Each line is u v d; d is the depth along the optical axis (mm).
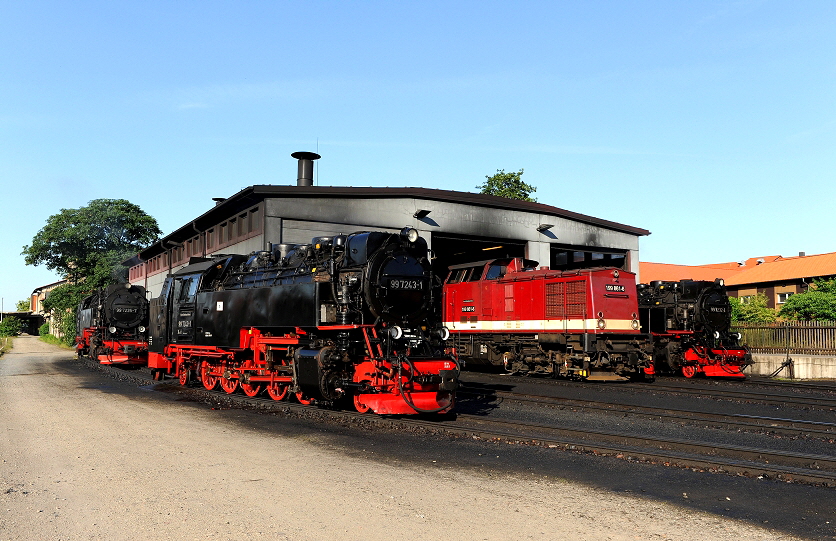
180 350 17656
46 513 5930
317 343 12008
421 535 5266
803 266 45531
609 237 30781
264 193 21969
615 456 8344
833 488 6805
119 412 12469
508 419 11688
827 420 11773
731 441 9695
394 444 9094
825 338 22750
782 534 5387
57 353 38938
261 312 13812
